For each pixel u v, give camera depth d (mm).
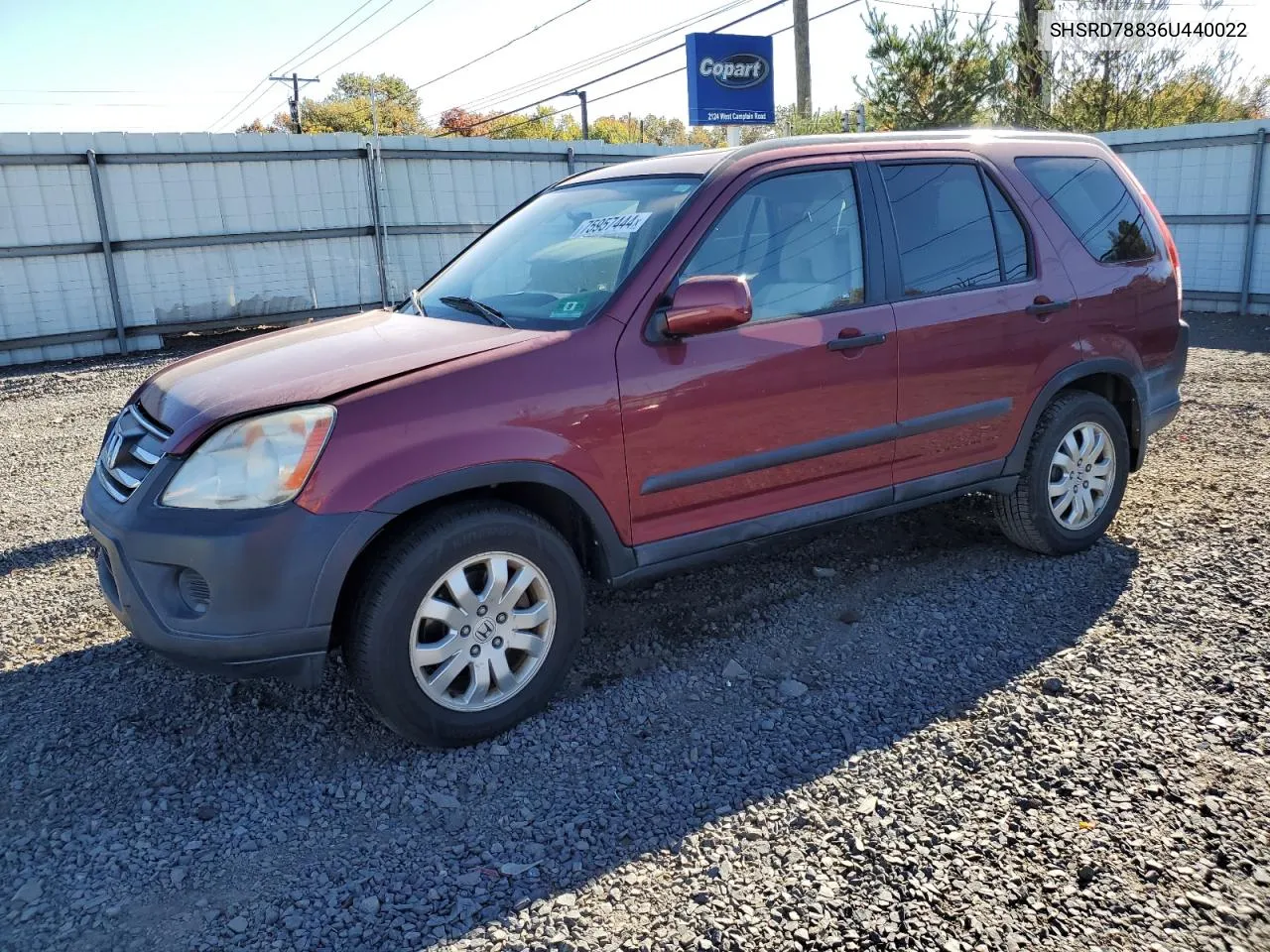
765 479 3721
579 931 2385
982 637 3865
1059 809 2775
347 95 79312
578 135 70562
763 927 2377
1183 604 4039
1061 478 4547
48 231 12641
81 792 3023
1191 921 2348
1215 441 6566
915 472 4121
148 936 2412
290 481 2887
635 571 3520
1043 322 4332
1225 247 13484
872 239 3961
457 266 4402
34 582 4801
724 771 3047
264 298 14273
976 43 16500
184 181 13383
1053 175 4594
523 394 3170
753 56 18453
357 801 2959
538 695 3344
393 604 2996
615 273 3549
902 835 2695
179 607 2959
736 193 3672
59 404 9797
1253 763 2945
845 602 4258
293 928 2432
